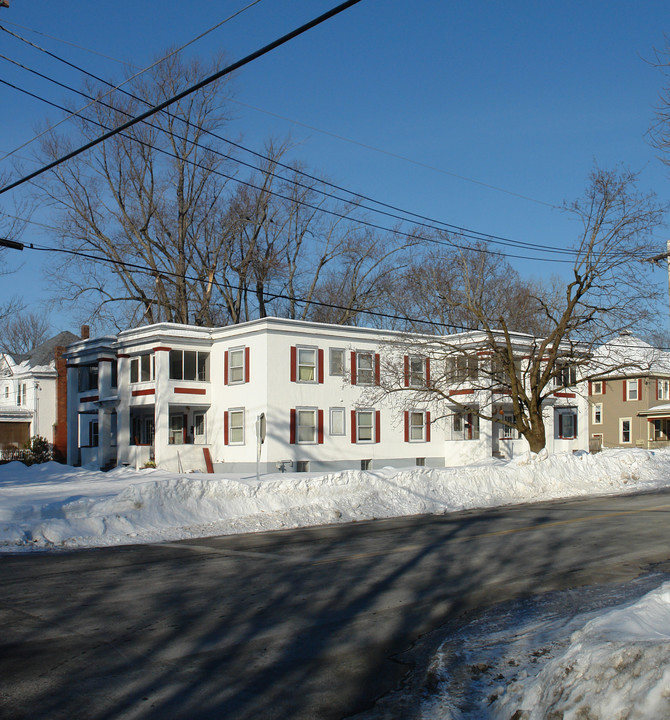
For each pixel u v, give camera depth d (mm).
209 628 8562
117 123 44500
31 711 5980
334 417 37594
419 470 25734
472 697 6230
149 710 6027
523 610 9242
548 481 28422
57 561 13883
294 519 19828
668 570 11625
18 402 57344
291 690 6543
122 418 39031
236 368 37094
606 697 4746
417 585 10867
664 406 55594
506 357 33562
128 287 47188
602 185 29812
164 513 19188
